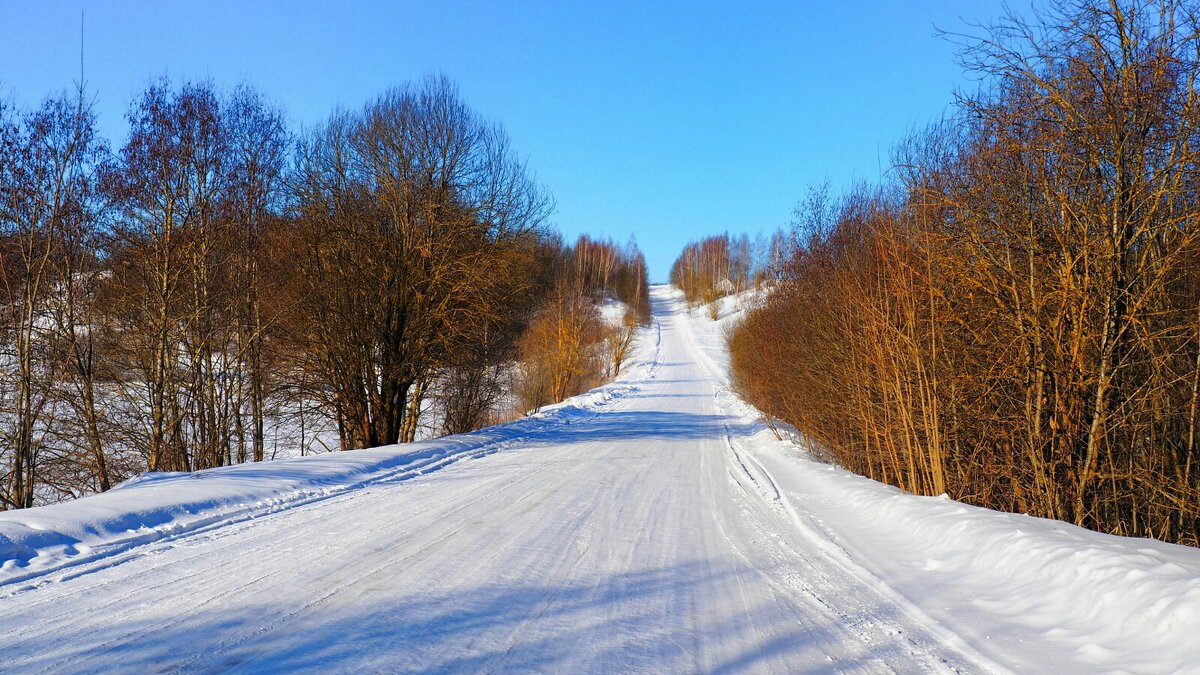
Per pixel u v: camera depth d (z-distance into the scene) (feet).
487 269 66.80
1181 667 12.44
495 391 89.45
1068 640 15.12
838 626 17.07
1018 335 31.94
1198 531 31.42
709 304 391.24
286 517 28.32
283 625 15.44
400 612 16.57
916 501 30.81
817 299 57.00
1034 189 31.12
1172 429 31.55
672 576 21.13
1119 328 29.17
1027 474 33.86
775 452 60.54
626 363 235.61
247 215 63.16
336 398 64.90
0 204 51.03
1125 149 27.96
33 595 17.44
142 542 23.36
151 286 57.36
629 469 47.47
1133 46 27.43
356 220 63.00
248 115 64.13
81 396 56.03
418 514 29.32
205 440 61.62
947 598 19.17
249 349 63.98
